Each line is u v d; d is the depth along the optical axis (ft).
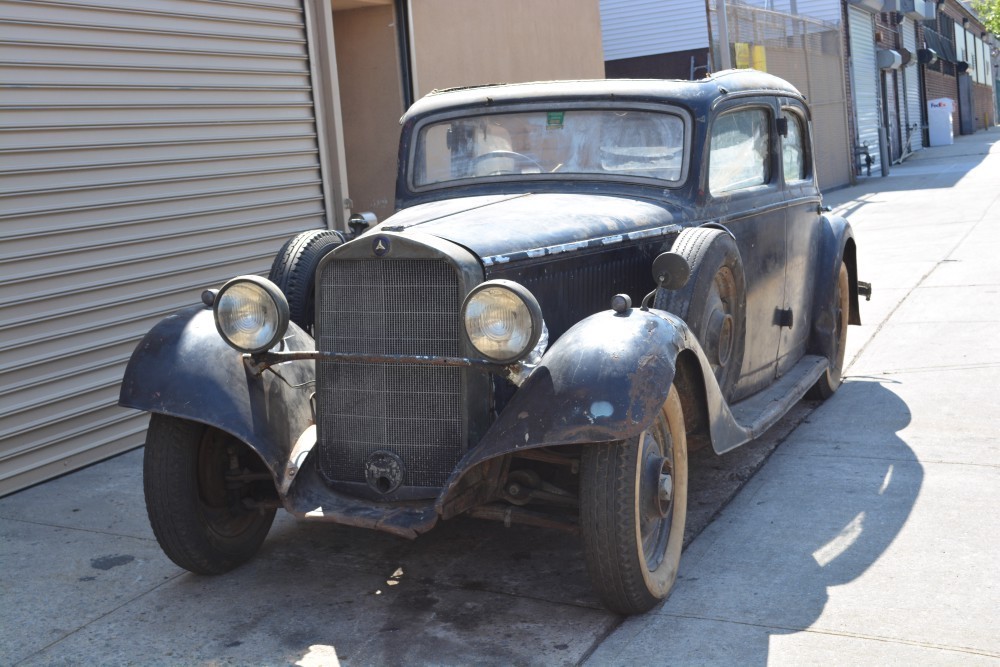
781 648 10.06
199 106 19.99
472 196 15.07
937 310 26.35
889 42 94.63
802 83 60.08
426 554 13.15
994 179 63.00
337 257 11.38
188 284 19.77
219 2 20.43
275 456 11.48
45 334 16.90
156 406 11.44
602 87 15.10
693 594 11.49
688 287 12.80
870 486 14.60
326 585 12.30
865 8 78.95
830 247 19.61
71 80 17.34
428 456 11.27
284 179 22.34
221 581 12.57
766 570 12.01
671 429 11.74
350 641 10.78
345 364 11.53
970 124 151.84
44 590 12.52
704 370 11.84
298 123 22.72
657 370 10.43
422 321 11.07
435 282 10.98
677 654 10.09
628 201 14.26
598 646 10.41
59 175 17.16
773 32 54.29
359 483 11.60
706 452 16.88
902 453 15.94
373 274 11.26
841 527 13.15
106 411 18.02
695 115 14.51
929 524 13.01
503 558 12.91
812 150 19.48
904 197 55.93
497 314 10.16
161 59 19.12
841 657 9.80
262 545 13.76
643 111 14.74
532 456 11.40
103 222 17.94
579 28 35.60
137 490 16.35
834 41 67.62
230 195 20.81
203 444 12.26
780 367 17.76
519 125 15.25
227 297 11.34
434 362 10.75
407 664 10.21
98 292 17.87
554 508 13.01
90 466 17.69
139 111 18.67
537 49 32.83
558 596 11.68
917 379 20.34
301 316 13.67
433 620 11.19
